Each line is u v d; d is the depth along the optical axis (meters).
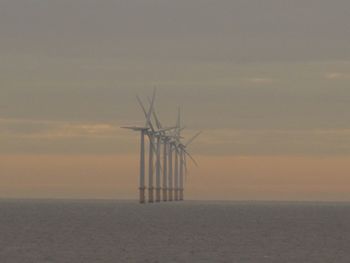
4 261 179.75
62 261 180.38
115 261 180.75
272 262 182.25
